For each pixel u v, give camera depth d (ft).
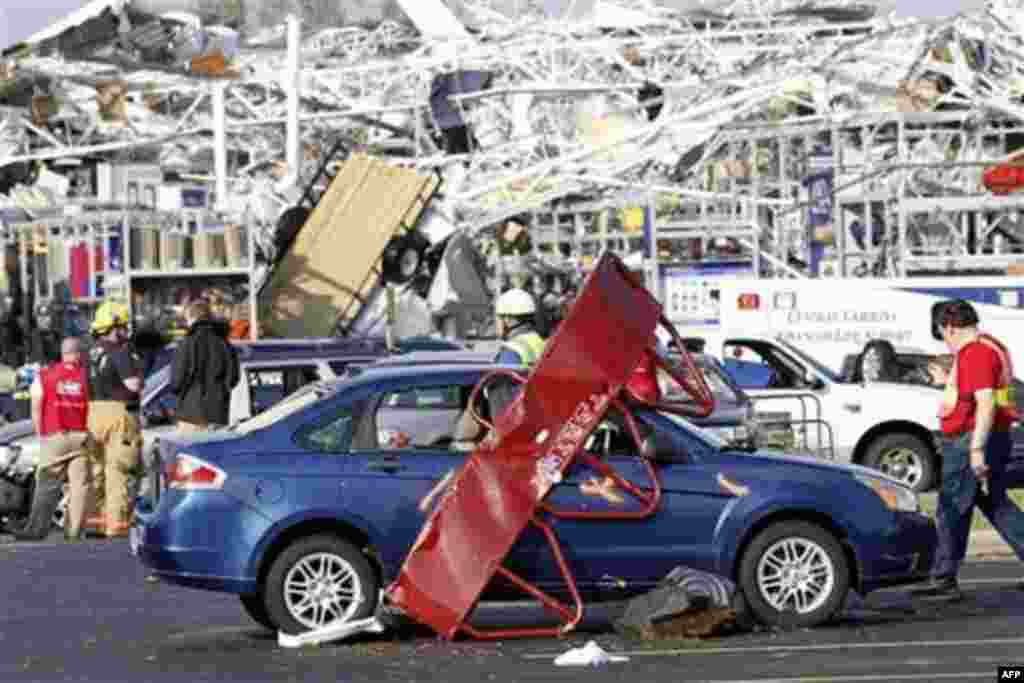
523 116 301.02
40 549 138.41
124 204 227.81
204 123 312.50
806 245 255.91
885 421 169.17
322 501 89.56
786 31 300.81
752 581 91.97
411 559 89.20
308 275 217.56
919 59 273.54
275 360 160.76
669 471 91.61
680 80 309.42
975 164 227.81
